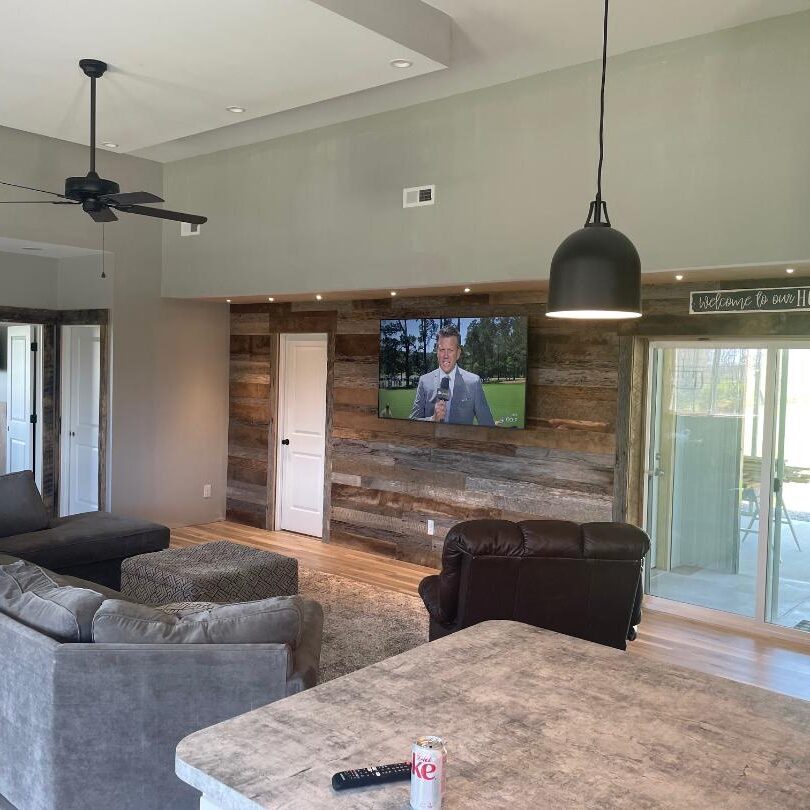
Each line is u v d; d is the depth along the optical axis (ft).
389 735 5.66
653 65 14.78
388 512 22.72
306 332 24.79
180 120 16.20
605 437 18.44
